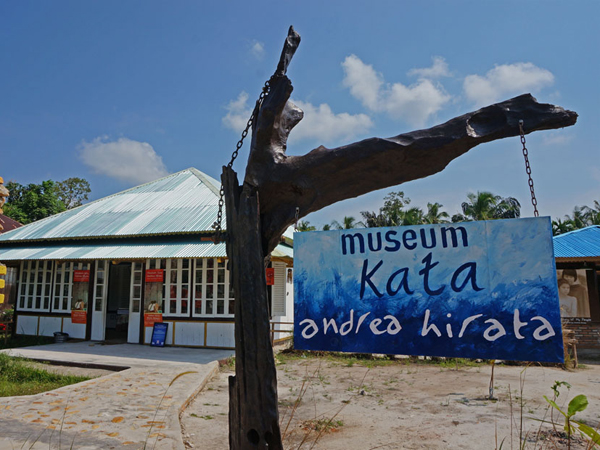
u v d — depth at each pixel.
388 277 2.81
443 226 2.73
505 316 2.53
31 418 5.70
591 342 13.59
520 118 2.59
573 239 14.76
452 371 10.66
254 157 3.15
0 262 15.40
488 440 5.55
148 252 12.52
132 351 12.02
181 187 16.78
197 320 12.68
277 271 14.18
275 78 3.18
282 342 14.22
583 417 6.67
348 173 2.93
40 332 14.59
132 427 5.45
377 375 10.11
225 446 5.30
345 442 5.51
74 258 12.95
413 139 2.74
